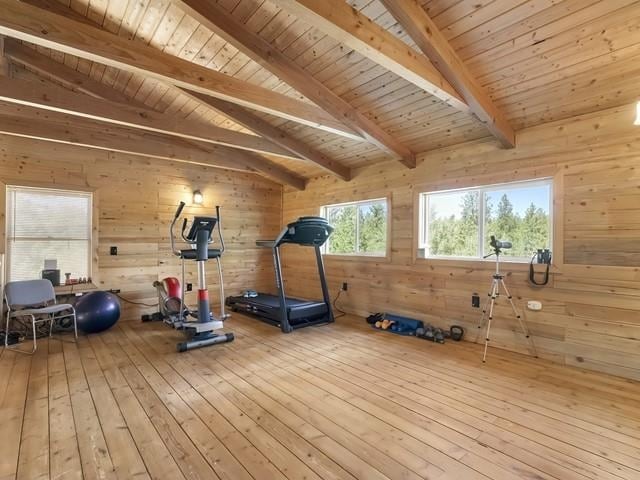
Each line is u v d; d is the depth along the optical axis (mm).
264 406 2457
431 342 3957
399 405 2480
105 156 4879
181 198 5602
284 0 1988
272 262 6738
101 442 2006
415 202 4543
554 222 3307
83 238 4746
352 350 3689
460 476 1743
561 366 3201
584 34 2406
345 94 3605
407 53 2570
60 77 3846
